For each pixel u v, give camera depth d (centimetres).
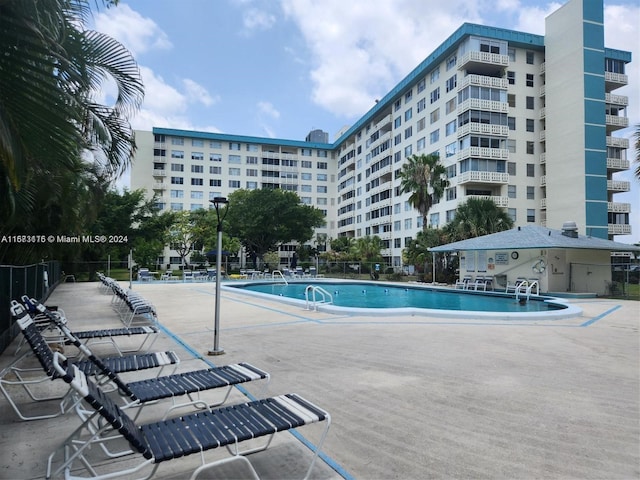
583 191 3894
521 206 4231
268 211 5559
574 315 1180
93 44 607
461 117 4059
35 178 746
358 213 6800
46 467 312
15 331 838
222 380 398
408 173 3519
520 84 4300
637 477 304
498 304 1806
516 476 305
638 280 2950
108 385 500
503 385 527
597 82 3984
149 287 2441
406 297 2152
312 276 3778
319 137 8288
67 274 3044
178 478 301
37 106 319
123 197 3847
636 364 635
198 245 5678
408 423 404
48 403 456
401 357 672
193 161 7025
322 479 300
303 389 506
